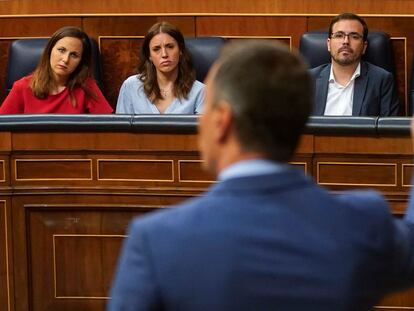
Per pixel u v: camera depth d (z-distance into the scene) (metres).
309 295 1.88
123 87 6.76
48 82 6.56
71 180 5.25
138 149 5.16
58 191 5.24
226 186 1.95
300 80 1.96
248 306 1.86
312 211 1.94
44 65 6.58
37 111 6.56
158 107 6.64
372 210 1.99
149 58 6.68
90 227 5.27
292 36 7.39
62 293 5.32
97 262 5.29
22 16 7.49
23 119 5.19
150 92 6.64
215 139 1.98
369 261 1.94
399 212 5.04
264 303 1.86
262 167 1.96
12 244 5.29
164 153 5.15
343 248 1.92
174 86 6.64
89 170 5.23
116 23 7.43
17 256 5.30
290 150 1.99
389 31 7.32
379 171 5.04
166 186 5.18
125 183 5.21
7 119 5.20
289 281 1.87
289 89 1.94
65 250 5.30
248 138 1.95
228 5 7.38
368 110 6.70
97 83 7.21
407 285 2.11
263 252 1.88
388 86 6.75
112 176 5.22
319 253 1.90
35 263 5.32
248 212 1.91
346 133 5.00
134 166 5.19
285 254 1.89
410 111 7.20
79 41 6.55
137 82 6.71
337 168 5.07
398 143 4.99
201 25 7.42
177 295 1.86
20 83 6.64
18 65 7.15
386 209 2.01
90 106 6.64
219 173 2.01
